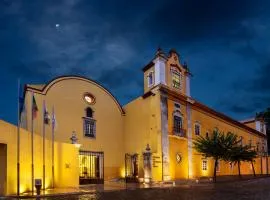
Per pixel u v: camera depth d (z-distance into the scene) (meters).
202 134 38.47
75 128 30.66
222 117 43.16
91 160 31.59
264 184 26.02
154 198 16.03
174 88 35.47
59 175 24.16
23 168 19.80
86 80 32.62
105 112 33.94
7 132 17.98
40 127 27.81
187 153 35.25
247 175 43.81
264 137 57.25
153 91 33.12
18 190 17.84
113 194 18.75
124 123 35.94
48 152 23.39
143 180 30.02
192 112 37.28
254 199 14.96
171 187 23.55
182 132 34.72
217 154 30.77
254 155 35.75
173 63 36.06
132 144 34.47
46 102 28.72
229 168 43.03
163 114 32.53
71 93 31.00
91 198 16.55
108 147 33.47
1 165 17.80
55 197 17.31
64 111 30.03
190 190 20.73
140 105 34.56
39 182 18.84
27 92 28.17
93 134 32.28
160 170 31.11
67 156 24.94
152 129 32.50
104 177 32.34
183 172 34.16
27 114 27.70
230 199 15.04
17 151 18.61
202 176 36.81
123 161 34.78
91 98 32.81
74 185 24.89
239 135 47.81
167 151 32.19
